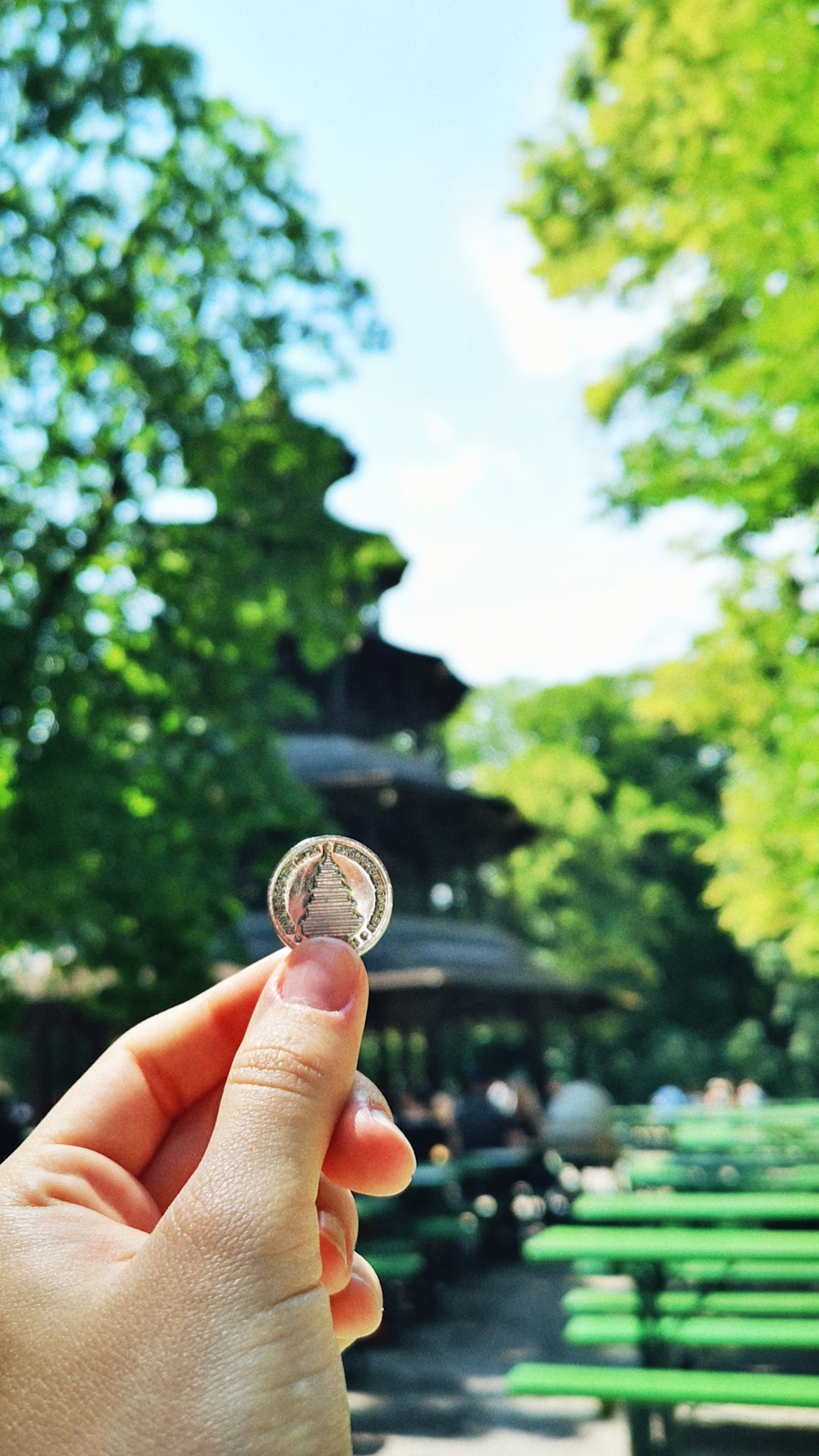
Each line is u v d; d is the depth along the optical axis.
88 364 12.49
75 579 12.16
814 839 10.50
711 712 12.95
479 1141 15.05
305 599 13.52
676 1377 4.69
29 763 10.90
